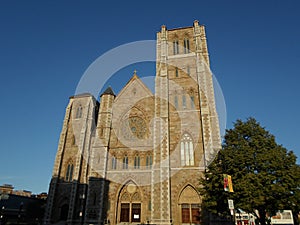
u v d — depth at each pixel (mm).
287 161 31031
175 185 41344
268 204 29516
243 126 35062
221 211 32688
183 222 39250
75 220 46875
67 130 57812
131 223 41938
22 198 60406
